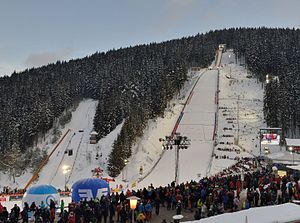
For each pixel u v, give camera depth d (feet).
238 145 283.18
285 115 301.84
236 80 521.65
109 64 581.94
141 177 225.56
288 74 370.12
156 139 302.45
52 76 564.71
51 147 334.65
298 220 48.39
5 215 77.66
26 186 240.32
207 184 101.04
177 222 64.44
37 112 358.64
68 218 77.15
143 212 80.28
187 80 517.55
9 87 510.58
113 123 333.21
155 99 358.02
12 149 284.00
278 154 209.67
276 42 547.90
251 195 88.17
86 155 292.61
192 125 341.62
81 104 484.74
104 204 80.94
